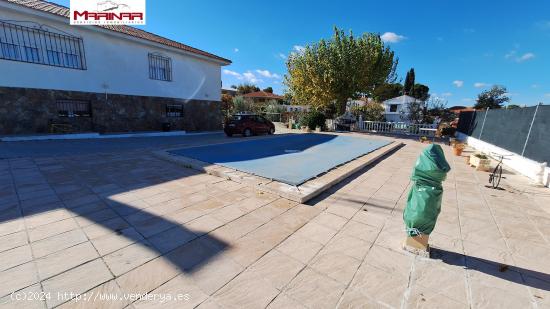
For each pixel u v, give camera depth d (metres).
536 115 6.70
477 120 12.41
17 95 10.47
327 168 6.22
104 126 13.23
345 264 2.60
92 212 3.66
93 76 12.59
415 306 2.07
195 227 3.29
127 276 2.31
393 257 2.74
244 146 10.09
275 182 5.03
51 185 4.82
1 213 3.56
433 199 2.64
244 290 2.20
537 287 2.36
